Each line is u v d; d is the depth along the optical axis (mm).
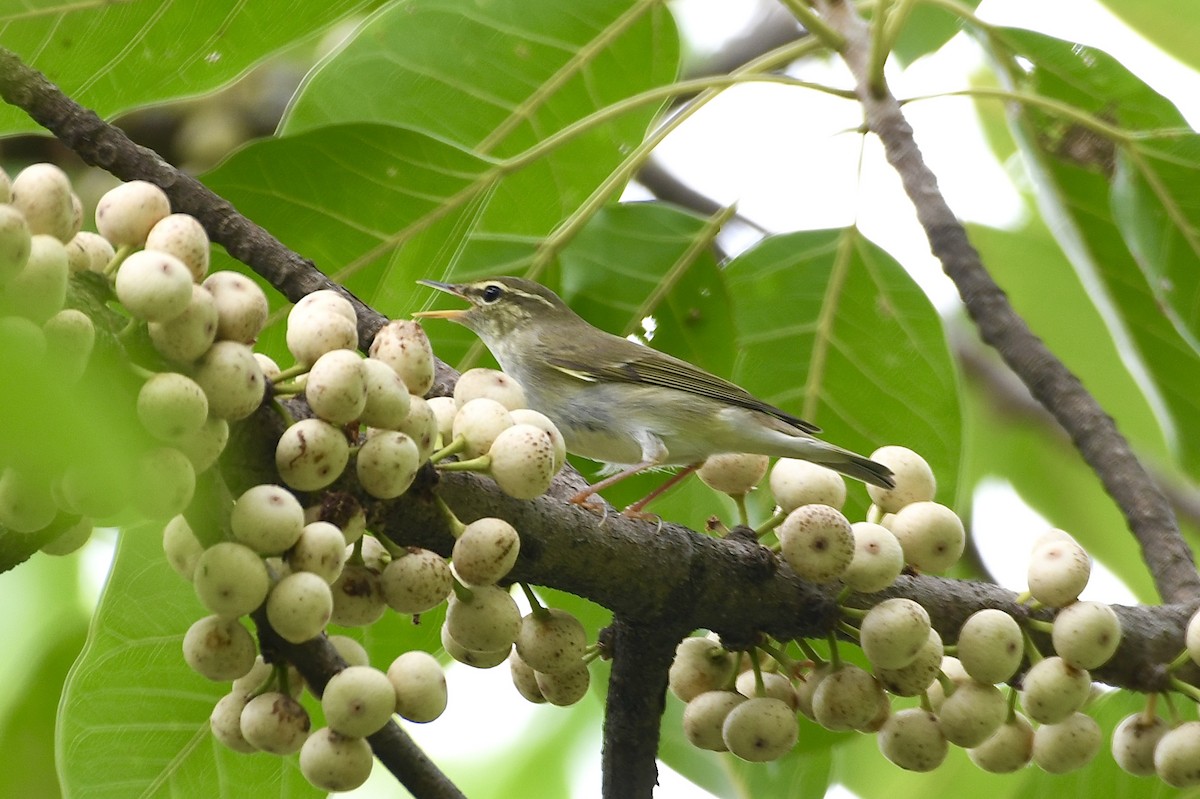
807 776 10164
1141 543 7703
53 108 6230
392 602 5113
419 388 5297
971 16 9664
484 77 9438
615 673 6773
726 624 6480
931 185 8695
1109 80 9602
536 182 9828
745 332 10367
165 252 4574
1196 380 9898
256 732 4969
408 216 8602
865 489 10180
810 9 9211
